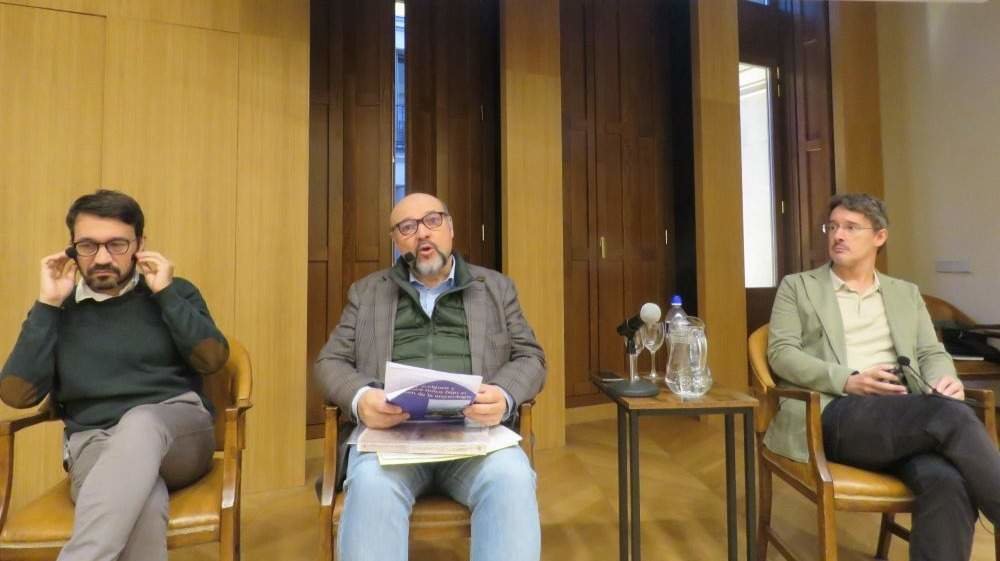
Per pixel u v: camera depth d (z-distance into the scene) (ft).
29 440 6.57
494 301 5.32
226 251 7.51
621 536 5.30
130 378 4.43
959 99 10.91
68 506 3.97
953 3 10.97
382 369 4.91
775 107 13.17
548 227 10.14
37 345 4.13
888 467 4.63
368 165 9.99
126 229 4.35
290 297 7.84
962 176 10.84
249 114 7.71
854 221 5.56
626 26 12.41
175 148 7.32
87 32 7.00
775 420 5.41
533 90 10.17
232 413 4.14
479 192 10.84
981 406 4.67
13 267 6.63
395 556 3.69
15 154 6.68
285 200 7.86
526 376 4.79
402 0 10.37
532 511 3.83
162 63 7.30
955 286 10.96
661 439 10.13
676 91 12.56
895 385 4.77
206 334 4.58
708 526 6.54
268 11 7.88
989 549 5.84
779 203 13.12
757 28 13.06
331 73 9.76
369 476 3.82
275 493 7.58
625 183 12.25
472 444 3.86
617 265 12.09
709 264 11.61
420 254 5.13
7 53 6.70
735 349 11.71
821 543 4.38
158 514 3.71
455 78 10.74
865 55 12.44
